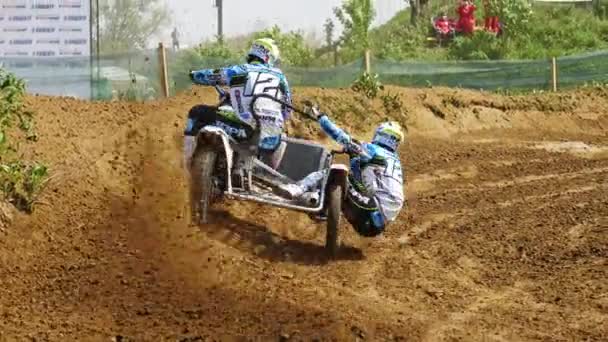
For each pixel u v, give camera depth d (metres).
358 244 11.27
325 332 7.90
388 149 11.17
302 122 17.16
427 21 37.59
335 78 22.48
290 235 11.26
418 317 8.66
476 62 25.97
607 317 8.79
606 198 14.22
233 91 10.76
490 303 9.23
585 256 10.94
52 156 11.55
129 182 11.81
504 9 35.06
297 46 30.25
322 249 10.87
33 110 13.20
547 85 26.45
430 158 17.48
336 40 35.06
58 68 18.25
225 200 11.85
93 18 21.20
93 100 16.33
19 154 11.05
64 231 9.89
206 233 10.37
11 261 9.00
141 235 10.04
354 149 10.84
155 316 8.04
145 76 19.05
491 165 17.16
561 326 8.52
